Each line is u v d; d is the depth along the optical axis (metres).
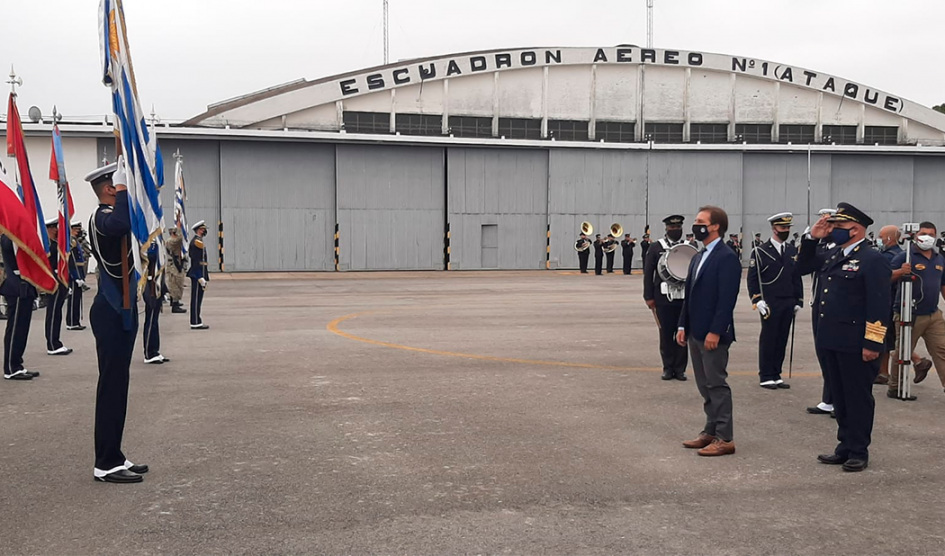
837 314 6.43
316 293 25.39
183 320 16.81
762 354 9.87
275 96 39.00
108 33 5.70
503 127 42.69
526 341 13.72
